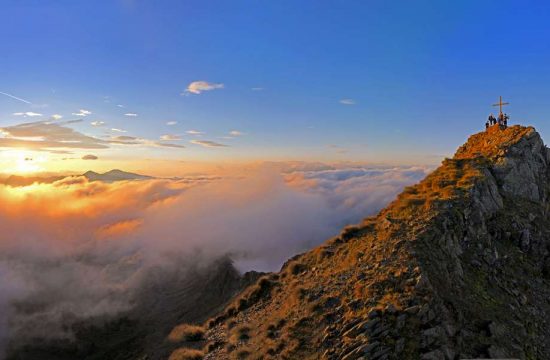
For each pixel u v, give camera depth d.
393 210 36.34
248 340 29.17
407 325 21.28
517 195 39.94
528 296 28.91
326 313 24.88
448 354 20.23
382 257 28.25
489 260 30.44
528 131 46.12
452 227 31.11
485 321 23.47
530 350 23.33
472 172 39.75
